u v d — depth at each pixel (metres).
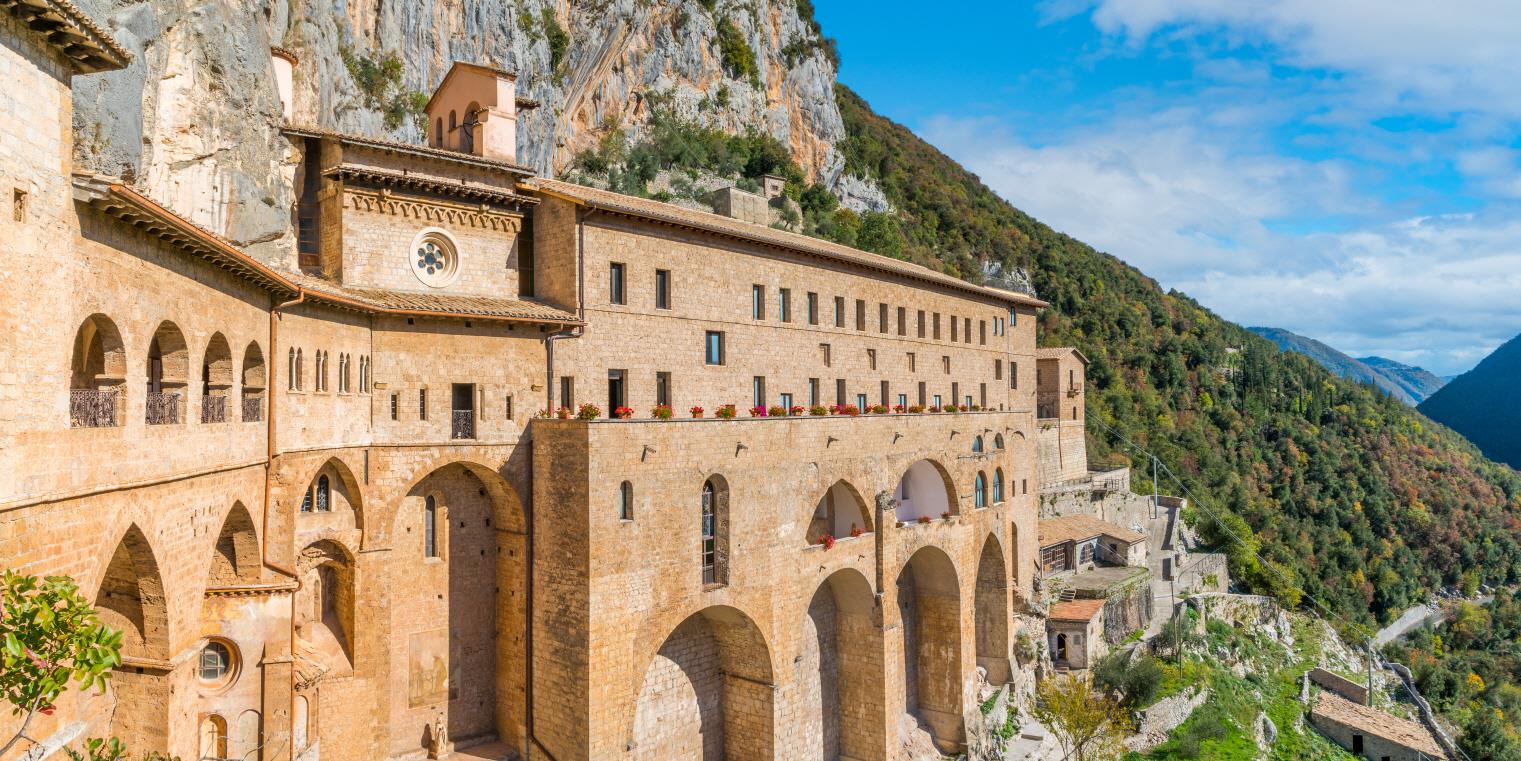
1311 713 76.06
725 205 63.31
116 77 30.55
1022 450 67.56
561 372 40.56
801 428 45.56
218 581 29.19
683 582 39.56
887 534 50.12
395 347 36.41
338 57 64.44
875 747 50.12
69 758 18.06
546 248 42.59
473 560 39.59
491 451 38.16
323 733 34.25
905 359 62.44
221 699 28.33
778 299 51.72
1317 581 109.06
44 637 13.86
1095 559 81.50
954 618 55.31
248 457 28.23
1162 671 65.62
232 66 38.44
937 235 162.50
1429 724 82.88
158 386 28.42
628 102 124.56
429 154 38.97
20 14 16.58
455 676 38.88
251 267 26.03
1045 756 57.03
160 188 34.69
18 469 16.92
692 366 46.28
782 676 44.19
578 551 36.44
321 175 38.22
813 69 157.38
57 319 18.17
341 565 35.88
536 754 37.94
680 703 43.53
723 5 141.75
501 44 91.88
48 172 17.83
